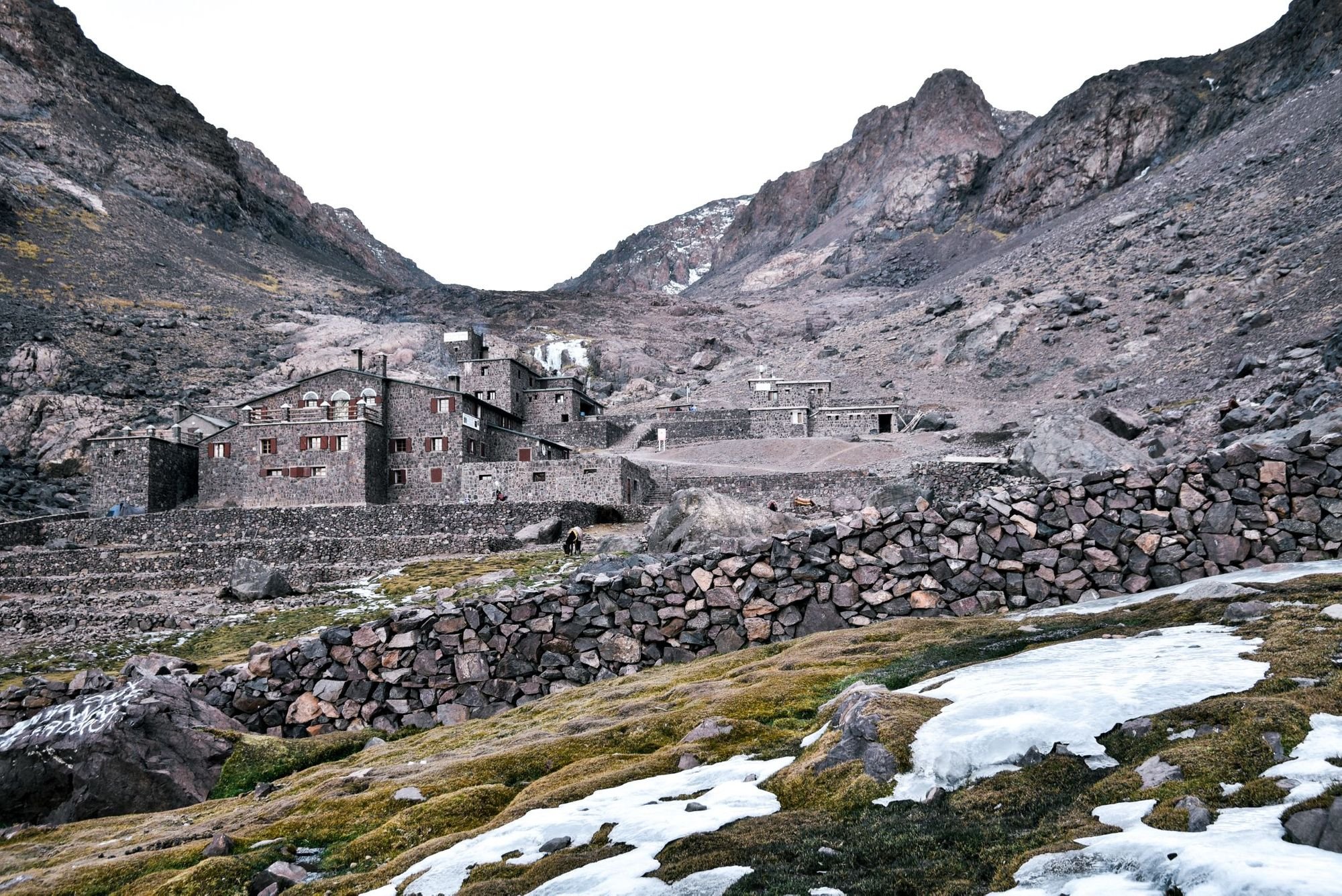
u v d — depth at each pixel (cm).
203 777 1727
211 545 6203
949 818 859
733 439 12188
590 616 2045
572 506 6781
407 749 1717
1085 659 1244
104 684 2334
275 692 2066
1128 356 12175
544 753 1385
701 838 895
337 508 6750
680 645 2012
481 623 2059
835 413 12056
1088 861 711
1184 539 1855
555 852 939
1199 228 16538
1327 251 11681
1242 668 1052
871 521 2023
